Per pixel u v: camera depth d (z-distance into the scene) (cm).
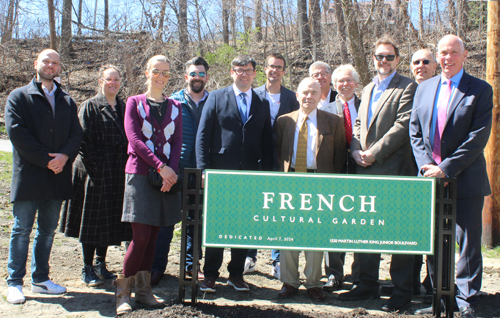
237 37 1748
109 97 432
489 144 584
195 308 346
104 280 428
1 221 609
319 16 1688
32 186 366
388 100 395
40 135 371
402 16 1371
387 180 341
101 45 2175
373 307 383
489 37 580
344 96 458
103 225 409
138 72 1808
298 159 409
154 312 335
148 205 347
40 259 387
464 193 354
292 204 343
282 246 344
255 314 346
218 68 1645
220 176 343
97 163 414
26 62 2236
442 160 359
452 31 1377
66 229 424
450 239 340
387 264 521
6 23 2316
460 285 356
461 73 360
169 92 1662
